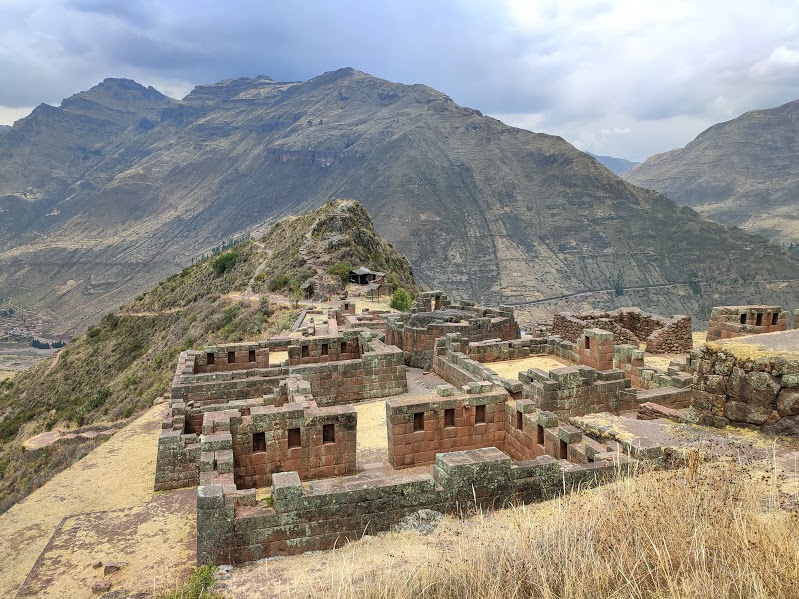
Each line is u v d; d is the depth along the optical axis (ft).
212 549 45.01
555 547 34.14
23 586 50.42
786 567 27.22
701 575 27.96
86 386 296.71
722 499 36.24
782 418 54.70
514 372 98.58
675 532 32.01
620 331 127.65
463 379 94.43
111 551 56.13
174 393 92.17
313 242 405.39
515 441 70.18
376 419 89.66
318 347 111.04
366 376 100.94
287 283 335.26
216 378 96.78
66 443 182.09
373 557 43.14
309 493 46.57
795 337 61.87
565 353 106.63
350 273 344.69
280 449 65.98
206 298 367.86
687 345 116.88
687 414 64.18
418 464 70.28
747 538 30.01
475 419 72.18
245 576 42.93
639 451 52.90
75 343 383.86
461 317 131.13
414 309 147.02
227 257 452.76
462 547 39.58
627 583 27.96
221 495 45.52
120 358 319.27
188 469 73.20
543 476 51.65
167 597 42.98
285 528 45.93
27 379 352.49
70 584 50.57
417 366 119.44
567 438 58.34
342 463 67.72
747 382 56.75
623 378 78.84
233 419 64.28
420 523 48.14
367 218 488.44
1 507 99.81
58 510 67.87
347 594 34.35
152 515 64.39
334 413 66.90
